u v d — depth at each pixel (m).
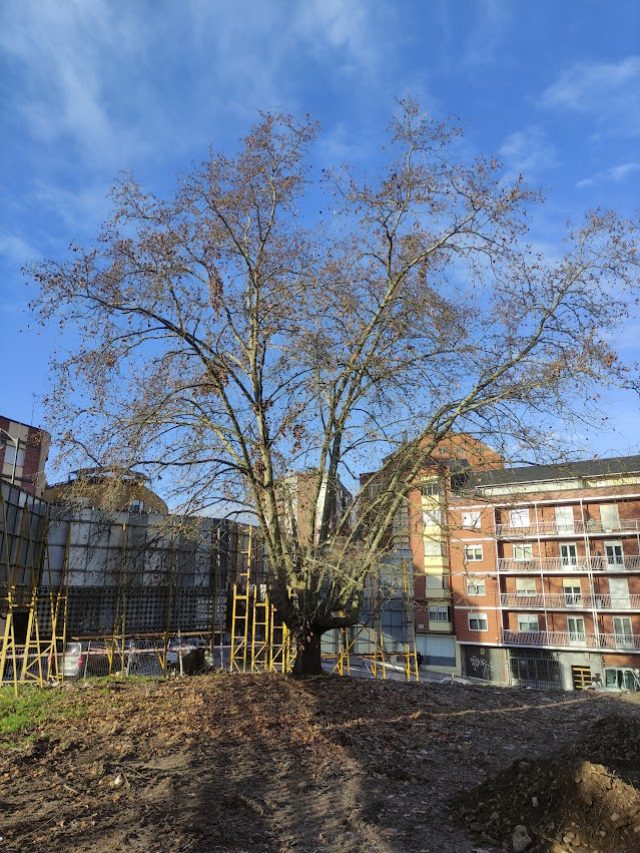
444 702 11.70
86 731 8.36
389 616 23.34
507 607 39.81
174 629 19.16
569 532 38.91
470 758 7.83
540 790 5.74
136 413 11.70
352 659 26.11
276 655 18.02
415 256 12.98
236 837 5.02
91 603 17.50
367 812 5.76
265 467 12.54
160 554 16.66
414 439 12.24
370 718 9.62
